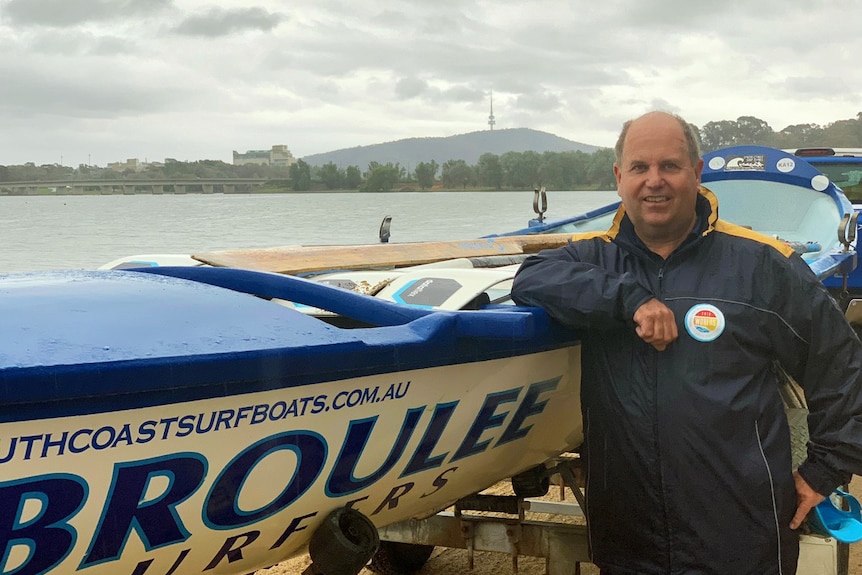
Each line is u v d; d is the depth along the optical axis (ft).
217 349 6.41
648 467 8.02
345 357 7.04
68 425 5.98
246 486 7.11
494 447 9.39
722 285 7.93
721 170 23.90
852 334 7.89
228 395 6.59
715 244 8.16
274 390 6.84
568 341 9.22
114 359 5.92
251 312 7.31
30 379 5.61
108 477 6.33
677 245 8.38
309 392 7.07
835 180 29.09
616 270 8.47
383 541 11.27
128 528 6.65
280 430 7.06
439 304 9.55
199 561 7.43
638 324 7.73
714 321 7.80
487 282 9.82
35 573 6.44
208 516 7.04
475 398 8.64
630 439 8.10
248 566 8.06
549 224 22.06
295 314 7.49
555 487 15.66
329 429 7.41
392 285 10.34
